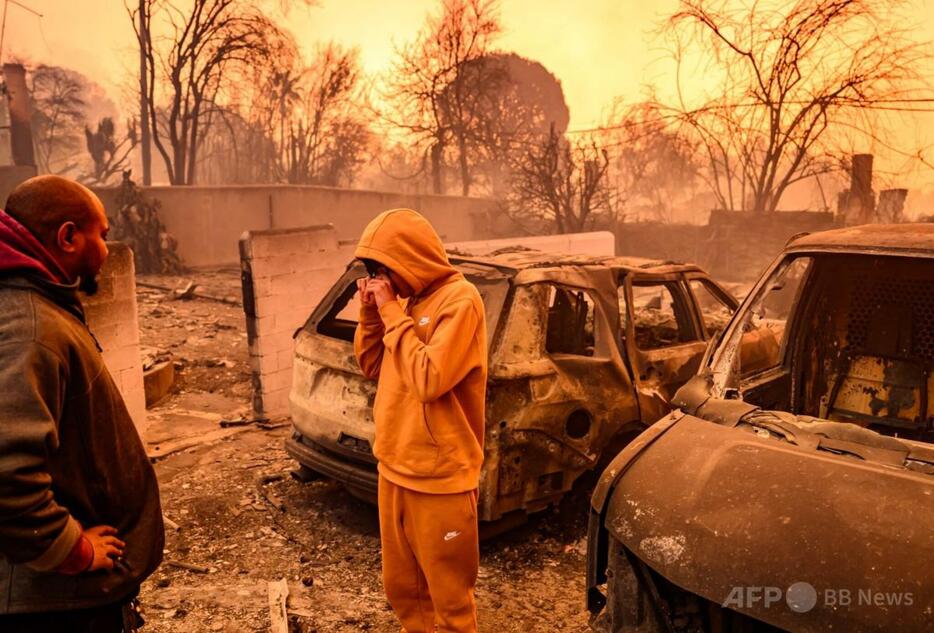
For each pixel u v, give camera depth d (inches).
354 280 181.8
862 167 894.4
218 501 184.5
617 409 170.4
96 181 1391.5
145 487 75.1
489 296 161.5
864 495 83.0
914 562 74.2
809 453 92.7
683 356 191.6
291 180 1569.9
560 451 160.7
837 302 154.6
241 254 249.1
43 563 60.4
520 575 151.0
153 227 762.2
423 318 93.0
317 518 176.9
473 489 94.4
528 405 155.0
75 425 65.7
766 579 78.2
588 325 206.2
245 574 147.4
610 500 96.5
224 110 1439.5
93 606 66.8
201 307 516.1
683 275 202.8
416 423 92.0
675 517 88.1
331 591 140.6
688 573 82.9
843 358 155.3
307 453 171.9
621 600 93.4
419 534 93.5
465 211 1157.7
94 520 69.1
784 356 147.8
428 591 101.4
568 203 904.3
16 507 57.2
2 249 61.5
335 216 985.5
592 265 181.6
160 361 302.7
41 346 60.6
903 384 148.6
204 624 123.5
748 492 87.4
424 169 1544.0
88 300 197.5
